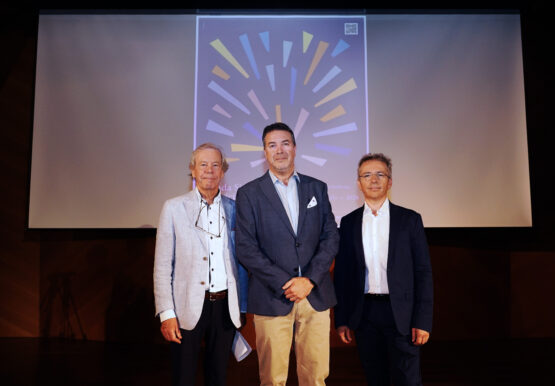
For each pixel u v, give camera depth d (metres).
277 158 1.65
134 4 3.37
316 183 1.76
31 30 3.45
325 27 3.37
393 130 3.29
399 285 1.63
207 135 3.29
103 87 3.33
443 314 3.20
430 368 2.56
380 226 1.73
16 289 3.33
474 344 3.08
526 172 3.26
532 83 3.38
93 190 3.26
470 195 3.24
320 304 1.59
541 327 3.24
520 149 3.28
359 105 3.30
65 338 3.28
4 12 3.41
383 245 1.70
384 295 1.65
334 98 3.31
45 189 3.28
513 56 3.34
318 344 1.59
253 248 1.59
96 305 3.26
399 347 1.60
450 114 3.30
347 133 3.28
